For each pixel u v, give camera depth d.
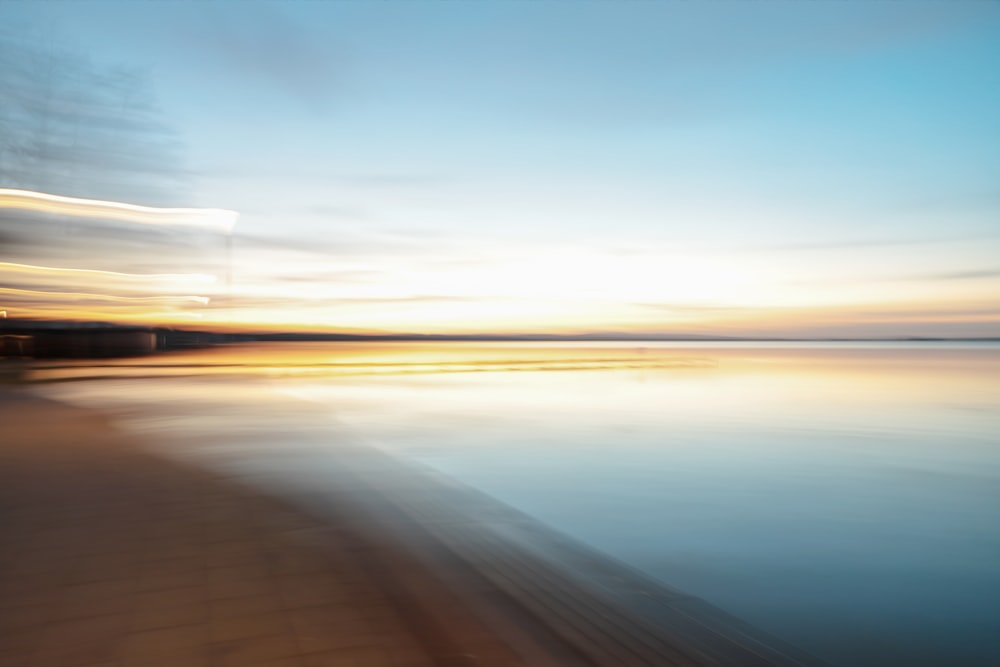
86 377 31.11
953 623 5.96
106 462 8.94
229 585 4.50
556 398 33.59
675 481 12.51
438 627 4.00
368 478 8.95
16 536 5.52
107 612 4.00
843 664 4.99
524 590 4.95
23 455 9.38
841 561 7.88
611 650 4.01
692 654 4.23
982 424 23.64
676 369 75.00
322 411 17.25
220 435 12.36
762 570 7.41
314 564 5.00
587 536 8.53
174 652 3.51
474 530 6.75
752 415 26.19
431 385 42.31
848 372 68.75
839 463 15.30
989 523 9.86
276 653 3.52
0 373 30.39
